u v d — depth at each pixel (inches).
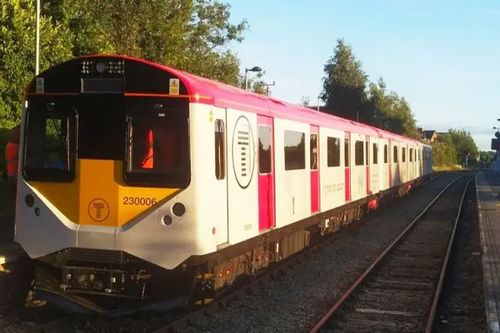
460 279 465.1
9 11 532.7
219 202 309.7
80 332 292.4
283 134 424.5
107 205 295.6
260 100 391.9
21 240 307.9
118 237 290.5
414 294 405.1
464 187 1765.5
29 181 306.7
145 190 291.4
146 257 289.0
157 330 283.7
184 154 288.8
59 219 299.0
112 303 312.8
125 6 754.8
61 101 304.3
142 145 294.0
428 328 313.7
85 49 644.7
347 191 650.2
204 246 291.4
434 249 601.0
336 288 414.6
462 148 6230.3
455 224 794.2
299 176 464.8
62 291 307.4
